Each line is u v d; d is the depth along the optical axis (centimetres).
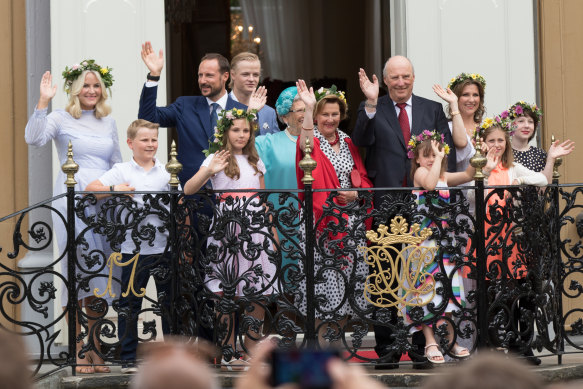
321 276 819
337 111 888
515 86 1120
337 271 822
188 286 830
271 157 920
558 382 860
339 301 862
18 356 283
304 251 872
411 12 1112
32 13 1060
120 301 846
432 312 830
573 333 1015
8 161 1058
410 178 876
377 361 830
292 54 1598
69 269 816
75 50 1056
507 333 848
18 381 279
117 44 1066
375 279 832
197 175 820
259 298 823
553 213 895
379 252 837
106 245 866
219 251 830
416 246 831
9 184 1057
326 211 823
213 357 838
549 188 890
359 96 1611
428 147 841
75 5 1055
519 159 937
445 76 1116
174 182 838
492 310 870
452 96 905
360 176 891
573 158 1141
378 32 1423
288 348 816
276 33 1594
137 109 1069
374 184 898
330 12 1600
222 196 845
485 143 892
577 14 1152
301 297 820
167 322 855
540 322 871
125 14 1069
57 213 817
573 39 1150
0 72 1059
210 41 1439
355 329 830
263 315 866
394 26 1146
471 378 277
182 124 921
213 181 856
